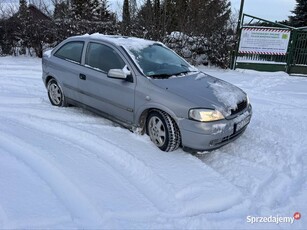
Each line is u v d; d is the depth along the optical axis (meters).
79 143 4.20
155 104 4.10
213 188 3.40
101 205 2.88
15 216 2.60
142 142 4.33
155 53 4.99
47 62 5.97
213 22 12.26
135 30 12.43
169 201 3.11
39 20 12.79
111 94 4.68
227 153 4.50
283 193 3.51
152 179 3.42
